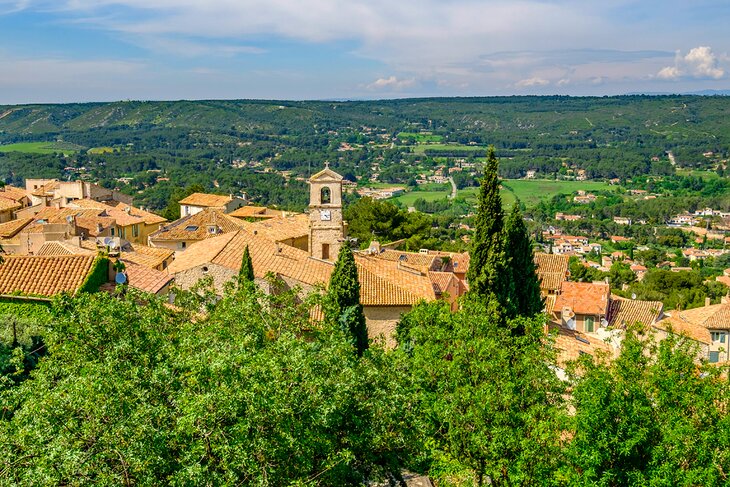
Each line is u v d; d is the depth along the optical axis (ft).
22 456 58.70
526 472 82.48
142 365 71.00
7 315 110.11
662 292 406.00
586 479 77.82
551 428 85.15
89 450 58.13
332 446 70.79
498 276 152.56
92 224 252.21
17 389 70.18
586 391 82.89
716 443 77.15
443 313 106.93
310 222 182.70
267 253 169.89
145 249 197.77
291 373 67.15
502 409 88.89
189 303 95.81
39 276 118.62
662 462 77.36
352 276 139.03
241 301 90.63
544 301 175.83
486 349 94.43
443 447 92.68
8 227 241.35
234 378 63.41
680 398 83.05
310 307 99.91
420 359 97.50
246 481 62.90
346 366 76.95
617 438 78.28
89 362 69.67
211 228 253.44
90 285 118.83
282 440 62.90
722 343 236.02
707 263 618.85
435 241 364.79
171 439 62.13
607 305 212.02
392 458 84.17
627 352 88.74
